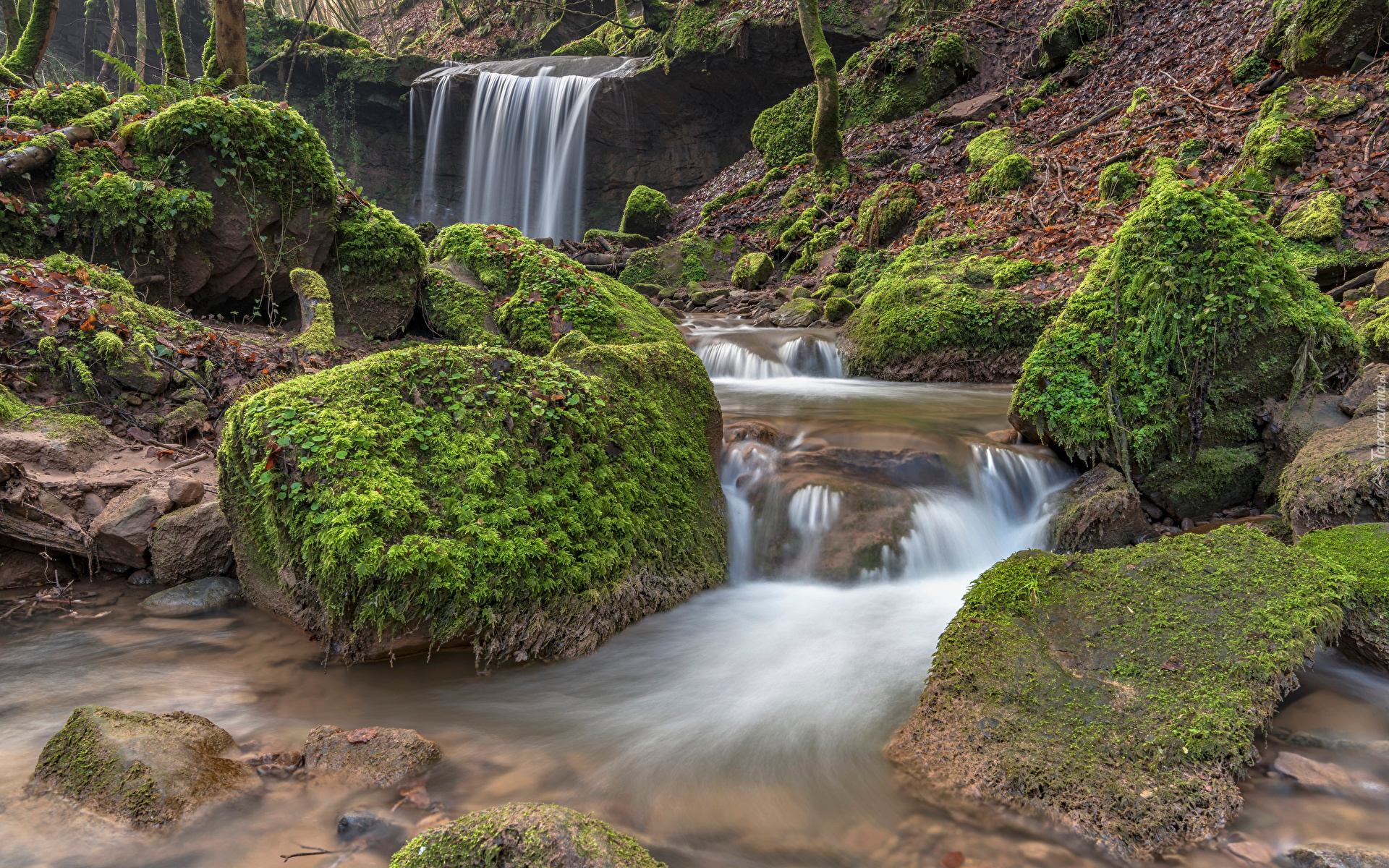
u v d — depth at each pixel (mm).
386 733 3312
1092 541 5574
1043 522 5898
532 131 26375
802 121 21172
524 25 31422
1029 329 10125
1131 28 17344
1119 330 6207
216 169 7691
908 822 2918
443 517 4031
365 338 8711
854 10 22109
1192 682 3256
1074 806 2824
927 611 4992
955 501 5988
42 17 13250
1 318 5957
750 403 8695
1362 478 4469
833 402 8680
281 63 26328
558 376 4848
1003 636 3666
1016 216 13125
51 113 8602
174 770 2932
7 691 3828
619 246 18609
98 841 2693
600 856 2377
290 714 3693
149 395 6191
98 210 7273
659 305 15703
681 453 5461
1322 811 2814
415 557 3787
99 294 6598
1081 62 17344
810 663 4312
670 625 4719
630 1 29500
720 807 3061
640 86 24797
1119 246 6273
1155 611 3678
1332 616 3529
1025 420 6488
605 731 3643
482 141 27188
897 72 20109
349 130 27328
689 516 5309
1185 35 15867
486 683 4004
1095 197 12453
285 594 4395
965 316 10484
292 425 4098
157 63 26688
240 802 2953
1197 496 5824
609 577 4492
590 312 8555
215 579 4953
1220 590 3727
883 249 14688
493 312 8898
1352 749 3109
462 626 3930
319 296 8094
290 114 8070
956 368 10516
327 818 2900
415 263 8961
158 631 4469
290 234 8227
